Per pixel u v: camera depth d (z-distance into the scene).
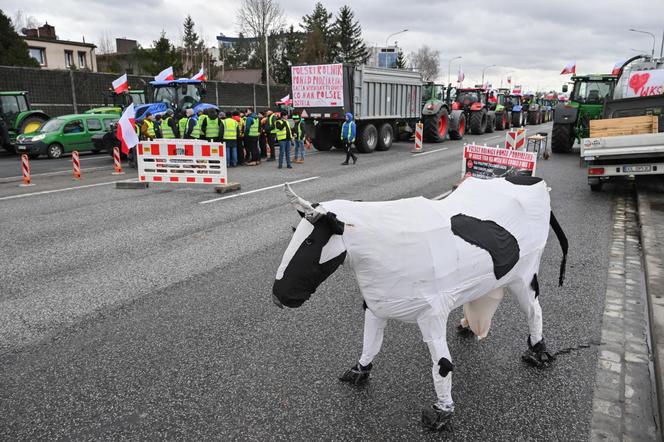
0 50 35.00
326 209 2.78
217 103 34.88
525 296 3.57
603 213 8.70
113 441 2.94
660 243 6.29
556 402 3.32
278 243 6.88
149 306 4.82
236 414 3.19
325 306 4.82
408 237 2.80
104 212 8.83
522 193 3.55
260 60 67.81
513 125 35.84
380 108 19.09
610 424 3.10
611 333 4.29
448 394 2.98
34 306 4.82
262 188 11.28
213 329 4.34
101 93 28.08
